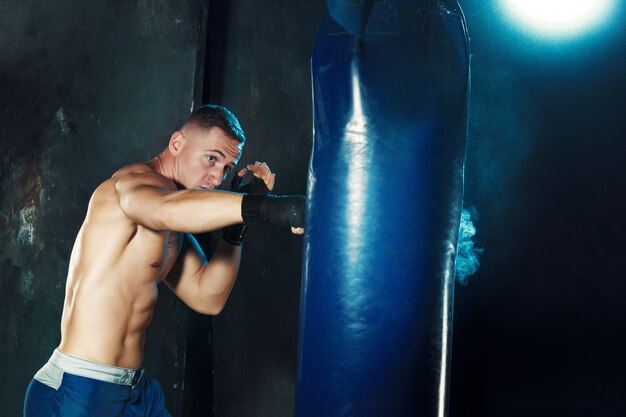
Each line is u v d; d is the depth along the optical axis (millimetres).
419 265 1271
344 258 1279
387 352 1251
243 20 3426
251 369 3285
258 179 2002
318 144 1353
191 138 2055
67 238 3412
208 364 3184
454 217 1338
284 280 3430
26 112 3660
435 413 1282
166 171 2082
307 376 1311
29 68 3697
